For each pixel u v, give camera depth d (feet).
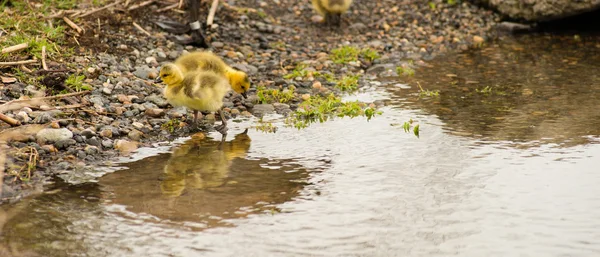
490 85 51.06
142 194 31.73
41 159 34.65
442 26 67.72
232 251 26.76
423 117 43.68
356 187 32.78
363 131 41.09
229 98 46.19
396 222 29.14
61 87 42.37
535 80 52.13
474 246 27.14
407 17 68.69
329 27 64.08
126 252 26.53
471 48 62.85
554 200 31.07
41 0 55.67
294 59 55.26
